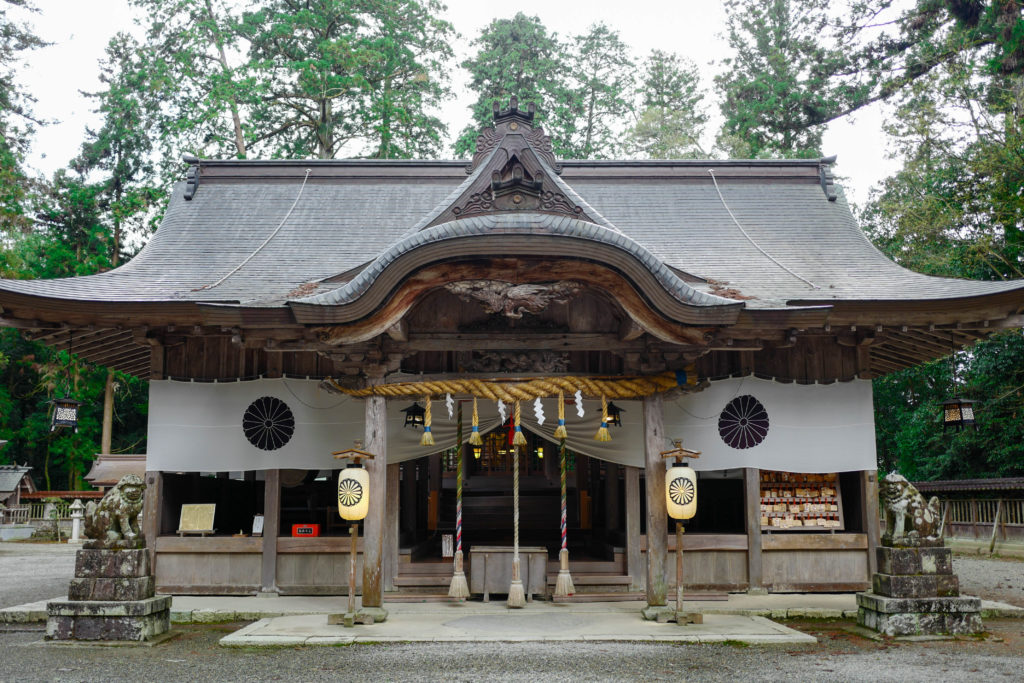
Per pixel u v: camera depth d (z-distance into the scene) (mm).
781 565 10359
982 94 21375
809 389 10633
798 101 28859
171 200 13297
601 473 13859
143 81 27781
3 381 35250
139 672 6273
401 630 7805
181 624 8898
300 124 27219
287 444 10352
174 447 10328
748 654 6898
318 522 13086
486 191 8367
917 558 7949
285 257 11445
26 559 18453
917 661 6605
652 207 12977
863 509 10523
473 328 9039
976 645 7344
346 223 12547
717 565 10344
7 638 7957
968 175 21047
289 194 13352
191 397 10430
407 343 8906
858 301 9266
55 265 31453
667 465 10414
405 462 11938
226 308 8195
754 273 10914
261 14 25938
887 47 26250
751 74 31938
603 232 7945
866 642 7531
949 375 24281
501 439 16484
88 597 7695
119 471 23953
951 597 7887
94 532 7883
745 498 10430
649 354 8859
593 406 10414
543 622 8250
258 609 9102
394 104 26078
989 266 20453
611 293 8273
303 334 8656
